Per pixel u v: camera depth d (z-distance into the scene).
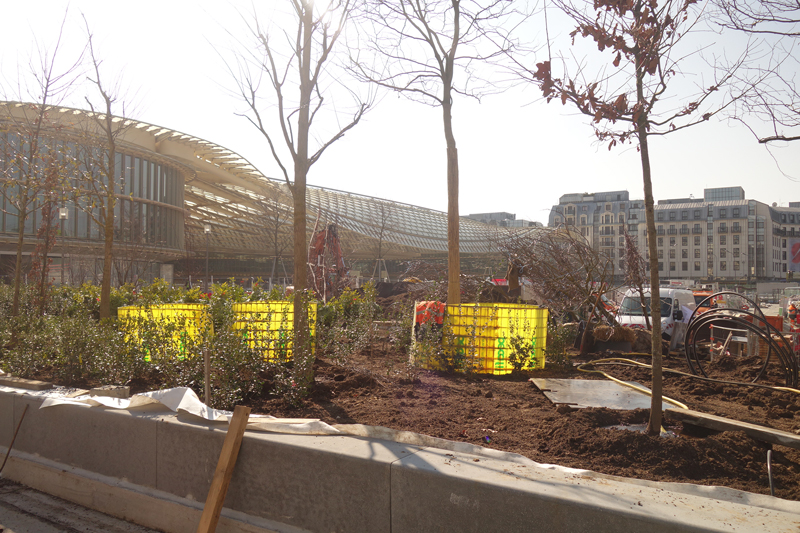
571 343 10.91
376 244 80.19
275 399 5.30
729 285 114.25
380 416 4.69
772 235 121.06
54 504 4.51
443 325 7.34
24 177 10.77
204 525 3.40
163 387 5.80
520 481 2.72
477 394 5.71
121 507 4.20
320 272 15.49
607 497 2.51
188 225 88.44
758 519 2.28
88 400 4.67
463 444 3.31
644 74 3.89
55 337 6.96
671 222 120.69
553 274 11.67
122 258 28.58
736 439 3.79
